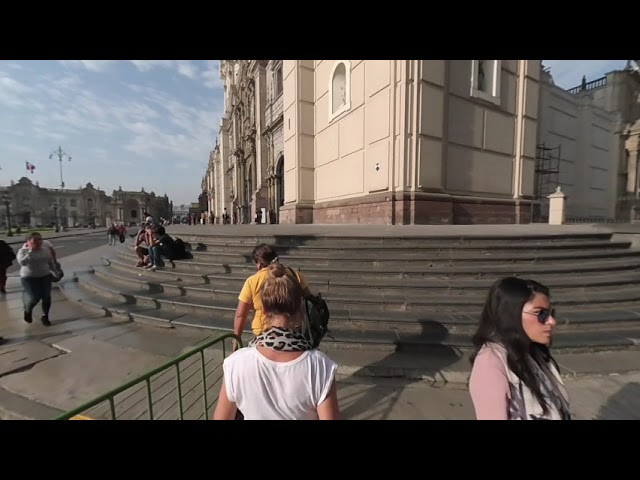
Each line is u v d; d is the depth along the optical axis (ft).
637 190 65.36
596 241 21.57
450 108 37.78
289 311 4.64
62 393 9.97
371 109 38.32
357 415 8.67
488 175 41.57
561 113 67.10
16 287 25.38
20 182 243.60
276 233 25.53
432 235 20.79
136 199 302.04
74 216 270.87
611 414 8.46
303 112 50.55
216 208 186.09
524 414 4.16
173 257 23.03
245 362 4.25
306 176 51.21
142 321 16.14
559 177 66.80
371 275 17.63
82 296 20.51
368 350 12.51
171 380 10.80
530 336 4.28
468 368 11.03
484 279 17.21
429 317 14.05
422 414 8.71
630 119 70.64
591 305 14.65
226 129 156.46
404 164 34.83
